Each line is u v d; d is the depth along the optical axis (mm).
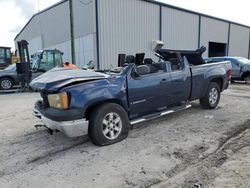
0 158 4055
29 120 6375
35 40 27750
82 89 4129
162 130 5180
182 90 5828
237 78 14758
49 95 4250
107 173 3430
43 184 3207
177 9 21516
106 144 4402
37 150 4348
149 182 3170
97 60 16516
